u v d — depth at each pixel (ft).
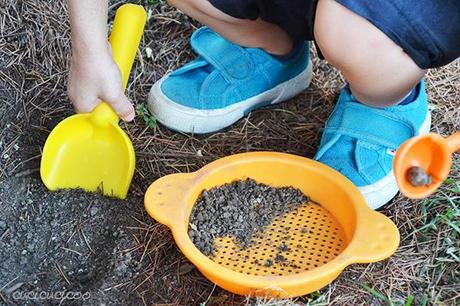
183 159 4.88
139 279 4.12
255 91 5.12
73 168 4.54
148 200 3.95
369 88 4.20
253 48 5.05
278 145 5.03
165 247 4.27
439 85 5.43
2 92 5.10
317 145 5.03
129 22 4.50
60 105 5.11
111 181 4.51
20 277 4.14
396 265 4.18
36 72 5.26
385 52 3.88
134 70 5.42
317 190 4.31
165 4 5.80
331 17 3.83
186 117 4.92
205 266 3.63
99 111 4.38
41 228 4.36
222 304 3.93
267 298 3.66
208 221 4.18
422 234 4.33
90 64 4.09
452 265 4.15
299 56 5.14
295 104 5.38
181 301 4.01
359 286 4.06
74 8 3.98
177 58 5.57
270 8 4.66
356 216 3.91
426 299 3.98
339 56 4.00
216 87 4.98
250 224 4.20
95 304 3.98
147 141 4.97
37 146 4.86
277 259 4.02
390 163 4.50
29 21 5.46
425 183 3.33
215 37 5.13
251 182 4.38
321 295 3.95
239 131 5.13
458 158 4.74
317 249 4.09
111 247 4.29
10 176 4.64
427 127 4.84
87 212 4.42
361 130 4.56
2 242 4.29
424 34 3.77
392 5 3.68
